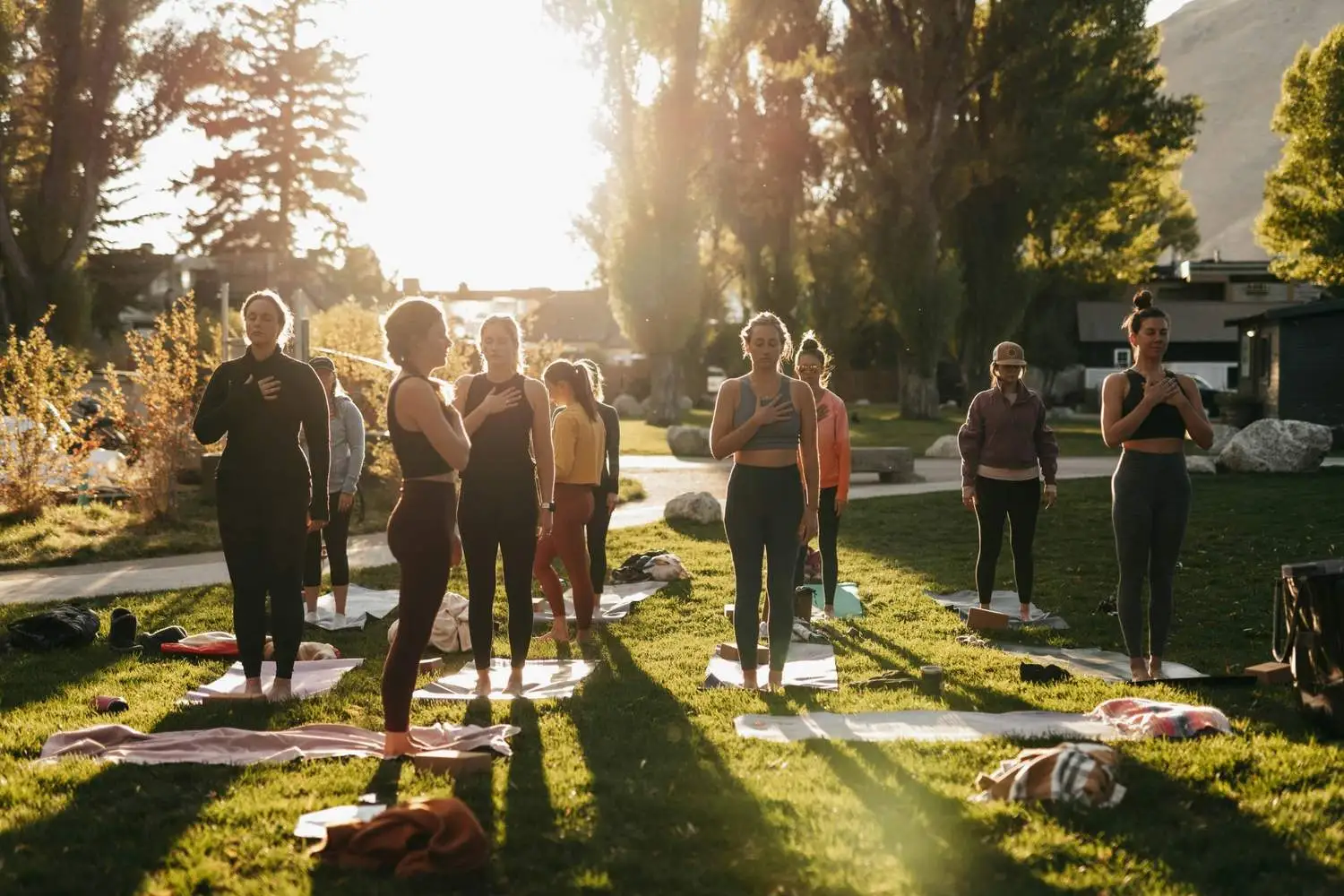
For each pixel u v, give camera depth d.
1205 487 17.50
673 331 42.81
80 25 34.91
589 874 3.76
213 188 58.94
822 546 9.02
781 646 6.56
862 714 5.84
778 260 45.66
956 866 3.81
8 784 4.68
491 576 6.38
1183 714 5.41
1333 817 4.20
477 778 4.78
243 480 6.18
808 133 44.28
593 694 6.35
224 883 3.71
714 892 3.64
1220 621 8.52
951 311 42.88
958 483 20.42
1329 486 17.45
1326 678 5.31
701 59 40.69
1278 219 44.03
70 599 9.62
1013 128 41.84
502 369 6.43
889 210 42.53
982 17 43.38
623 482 19.92
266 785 4.68
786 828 4.16
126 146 36.22
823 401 8.98
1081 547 12.38
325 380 8.73
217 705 6.14
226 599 9.65
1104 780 4.44
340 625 8.56
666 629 8.43
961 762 4.99
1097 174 42.81
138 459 15.48
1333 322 28.97
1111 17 43.00
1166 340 6.67
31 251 35.38
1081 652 7.60
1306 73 43.44
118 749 5.19
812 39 42.44
